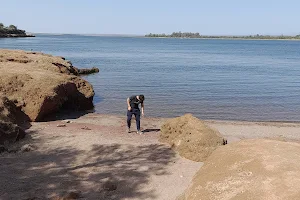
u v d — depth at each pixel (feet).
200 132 33.83
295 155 12.30
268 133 47.37
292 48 423.23
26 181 26.63
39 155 33.04
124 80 104.42
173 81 103.96
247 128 50.29
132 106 42.75
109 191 25.38
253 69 150.00
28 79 53.26
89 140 38.78
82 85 65.21
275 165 11.59
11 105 45.98
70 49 298.35
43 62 79.66
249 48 410.31
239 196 10.73
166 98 75.36
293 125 53.52
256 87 95.09
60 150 34.83
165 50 327.06
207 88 91.20
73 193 24.32
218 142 33.04
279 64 180.45
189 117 36.70
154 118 55.72
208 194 11.67
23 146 34.91
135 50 314.76
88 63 165.58
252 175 11.48
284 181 10.61
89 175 28.30
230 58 225.76
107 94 79.46
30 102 49.60
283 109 67.26
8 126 36.86
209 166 13.53
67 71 81.00
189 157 32.76
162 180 27.58
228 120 57.11
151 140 39.65
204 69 145.89
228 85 98.02
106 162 31.55
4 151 33.47
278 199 9.94
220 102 72.49
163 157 33.30
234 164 12.60
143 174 28.76
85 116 55.83
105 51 284.00
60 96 54.54
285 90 90.43
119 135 41.98
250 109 66.59
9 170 28.78
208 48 393.50
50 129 44.06
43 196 24.06
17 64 70.23
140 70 136.15
